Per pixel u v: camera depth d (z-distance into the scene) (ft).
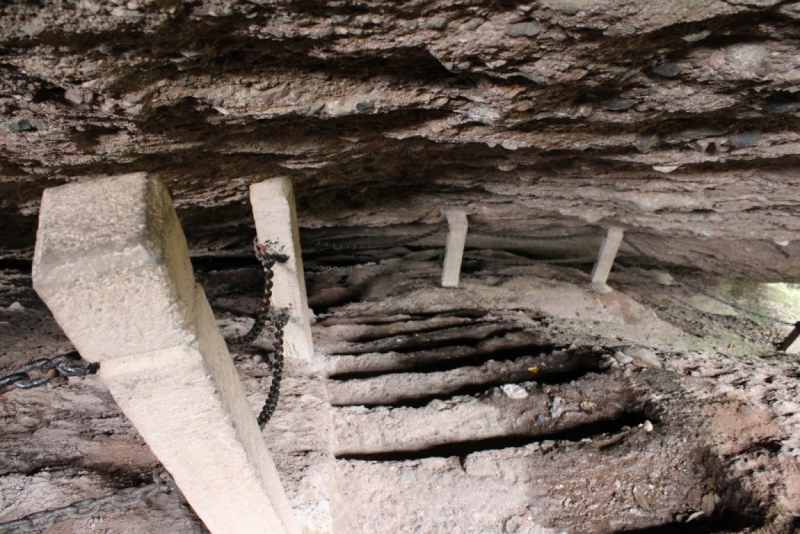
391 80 4.82
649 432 7.93
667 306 17.74
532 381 9.79
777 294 22.13
